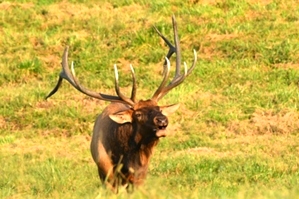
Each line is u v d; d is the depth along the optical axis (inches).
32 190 1595.7
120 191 1314.0
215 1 2965.1
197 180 1694.1
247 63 2598.4
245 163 1820.9
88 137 2208.4
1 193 1519.4
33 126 2292.1
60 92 2461.9
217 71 2554.1
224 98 2383.1
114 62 2669.8
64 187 1595.7
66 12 2984.7
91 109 2346.2
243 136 2158.0
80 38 2787.9
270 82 2484.0
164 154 1983.3
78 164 1908.2
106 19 2910.9
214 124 2226.9
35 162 1923.0
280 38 2721.5
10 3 3056.1
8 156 2010.3
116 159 1446.9
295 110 2277.3
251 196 1273.4
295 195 1157.1
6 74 2625.5
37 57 2719.0
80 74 2598.4
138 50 2728.8
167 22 2849.4
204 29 2792.8
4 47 2792.8
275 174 1739.7
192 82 2501.2
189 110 2306.8
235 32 2773.1
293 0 2974.9
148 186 1267.2
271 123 2194.9
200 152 1994.3
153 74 2573.8
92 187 1552.7
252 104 2329.0
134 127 1418.6
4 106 2393.0
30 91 2480.3
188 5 2967.5
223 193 1344.7
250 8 2920.8
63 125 2274.9
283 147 2018.9
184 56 2662.4
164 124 1384.1
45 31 2883.9
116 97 1478.8
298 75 2497.5
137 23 2864.2
